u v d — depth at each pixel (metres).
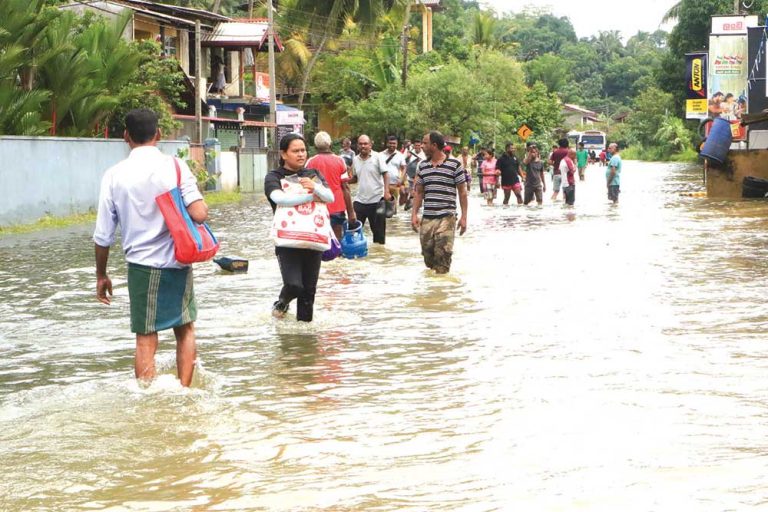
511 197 37.38
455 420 6.30
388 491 4.98
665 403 6.58
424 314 10.50
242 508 4.80
